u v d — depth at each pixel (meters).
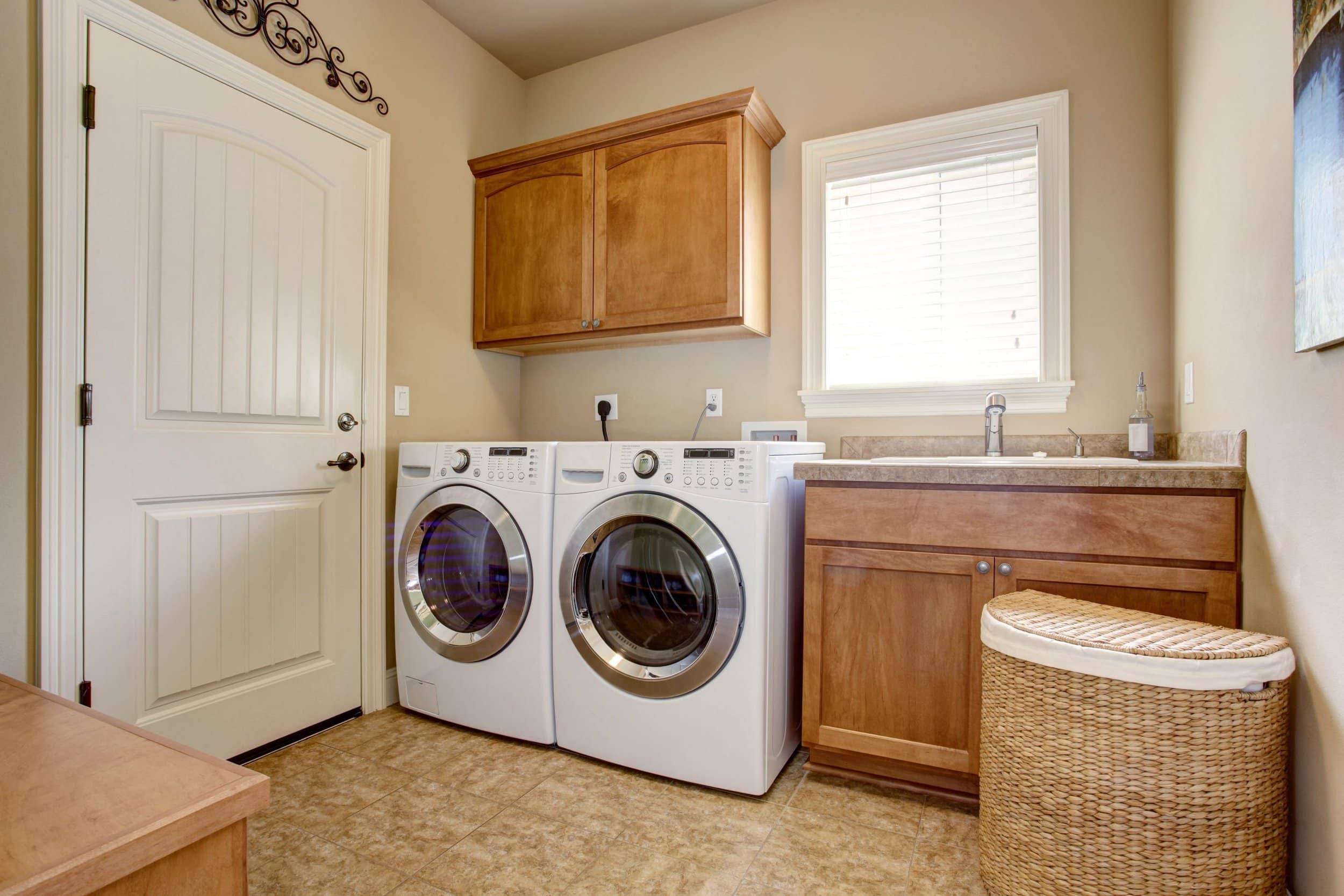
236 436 1.89
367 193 2.27
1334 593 1.05
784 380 2.52
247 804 0.77
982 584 1.59
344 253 2.19
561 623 1.91
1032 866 1.25
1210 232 1.62
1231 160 1.47
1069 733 1.21
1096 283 2.08
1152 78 2.03
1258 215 1.33
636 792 1.72
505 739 2.03
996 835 1.33
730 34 2.64
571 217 2.52
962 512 1.62
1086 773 1.19
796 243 2.51
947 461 1.96
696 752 1.72
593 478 1.89
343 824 1.57
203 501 1.82
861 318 2.43
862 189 2.43
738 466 1.68
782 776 1.81
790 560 1.85
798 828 1.56
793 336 2.50
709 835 1.53
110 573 1.62
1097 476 1.48
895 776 1.73
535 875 1.39
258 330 1.94
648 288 2.37
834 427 2.43
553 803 1.67
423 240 2.50
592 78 2.92
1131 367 2.04
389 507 2.34
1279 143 1.23
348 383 2.20
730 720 1.68
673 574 1.80
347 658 2.19
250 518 1.92
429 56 2.55
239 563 1.89
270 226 1.97
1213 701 1.11
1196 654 1.10
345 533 2.19
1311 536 1.12
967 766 1.60
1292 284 1.18
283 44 2.03
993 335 2.25
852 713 1.73
